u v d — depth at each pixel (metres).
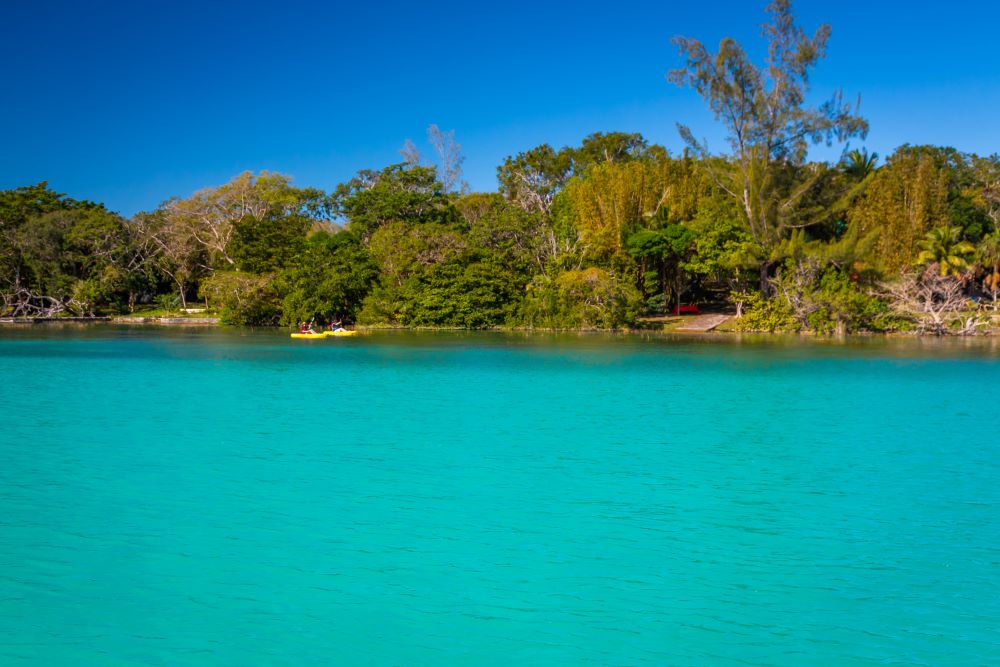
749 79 66.31
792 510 15.18
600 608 10.89
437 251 75.12
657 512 15.03
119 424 23.25
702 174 73.62
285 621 10.48
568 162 104.94
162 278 90.56
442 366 39.59
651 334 63.91
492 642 9.96
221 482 16.83
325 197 109.44
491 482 17.00
